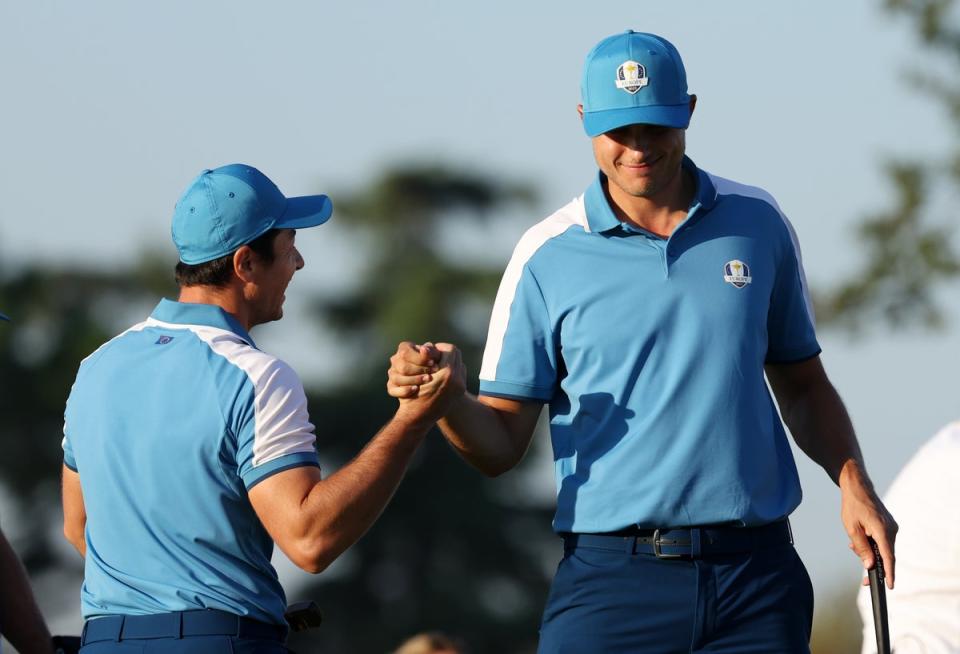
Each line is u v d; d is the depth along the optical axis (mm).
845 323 69000
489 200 137500
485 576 116750
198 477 15227
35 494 119000
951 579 15938
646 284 16109
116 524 15500
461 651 24797
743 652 15891
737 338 16016
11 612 17391
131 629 15289
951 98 67938
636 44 16031
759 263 16312
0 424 118688
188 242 16031
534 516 118312
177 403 15375
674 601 15844
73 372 122000
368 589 114562
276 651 15469
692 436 15820
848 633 50906
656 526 15898
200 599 15219
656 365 16000
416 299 126875
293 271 16531
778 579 16031
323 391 123438
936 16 67625
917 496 16234
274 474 15000
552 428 16703
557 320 16344
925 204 68500
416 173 135625
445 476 115812
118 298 128750
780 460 16344
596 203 16484
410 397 14938
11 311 123062
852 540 16047
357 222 134375
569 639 16062
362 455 15008
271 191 16328
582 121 16266
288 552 14867
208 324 15852
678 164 16234
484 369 16750
